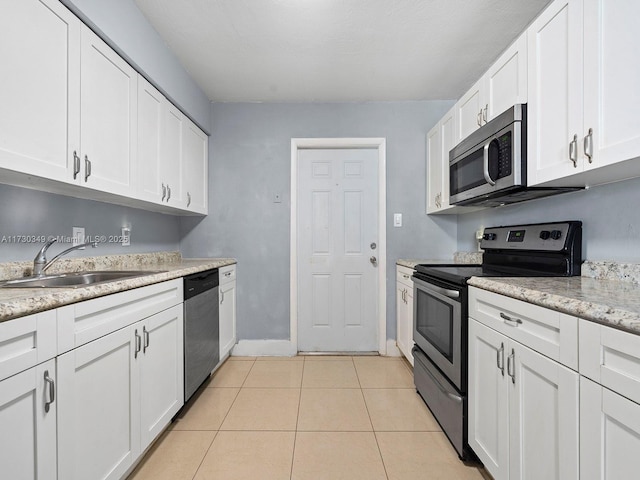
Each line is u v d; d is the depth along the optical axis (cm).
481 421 151
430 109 315
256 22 202
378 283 324
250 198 317
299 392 241
